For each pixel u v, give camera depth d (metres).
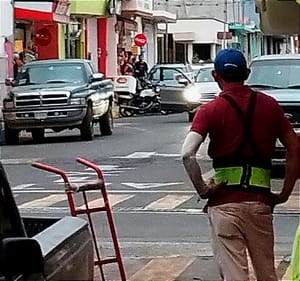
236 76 6.42
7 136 24.42
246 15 62.06
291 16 6.43
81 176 17.19
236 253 6.34
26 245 4.03
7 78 26.47
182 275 9.38
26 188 15.70
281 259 9.95
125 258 10.26
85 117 24.34
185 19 57.41
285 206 13.49
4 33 27.19
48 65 25.34
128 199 14.30
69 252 4.70
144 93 36.66
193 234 11.60
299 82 17.98
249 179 6.36
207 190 6.36
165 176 17.08
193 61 57.66
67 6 36.00
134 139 25.11
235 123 6.35
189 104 31.52
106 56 43.38
